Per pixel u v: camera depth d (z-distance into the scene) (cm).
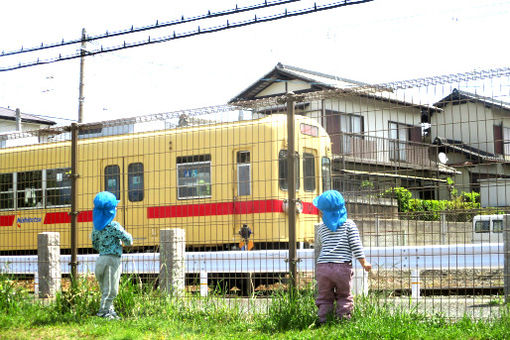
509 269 741
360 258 681
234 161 1239
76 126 942
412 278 912
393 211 812
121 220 1374
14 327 776
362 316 686
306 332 653
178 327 727
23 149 1564
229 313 773
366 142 801
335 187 834
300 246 1226
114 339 670
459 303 785
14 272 1156
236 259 909
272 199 1194
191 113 858
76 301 841
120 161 1396
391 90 737
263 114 1196
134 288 847
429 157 770
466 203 857
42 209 1518
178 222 1294
